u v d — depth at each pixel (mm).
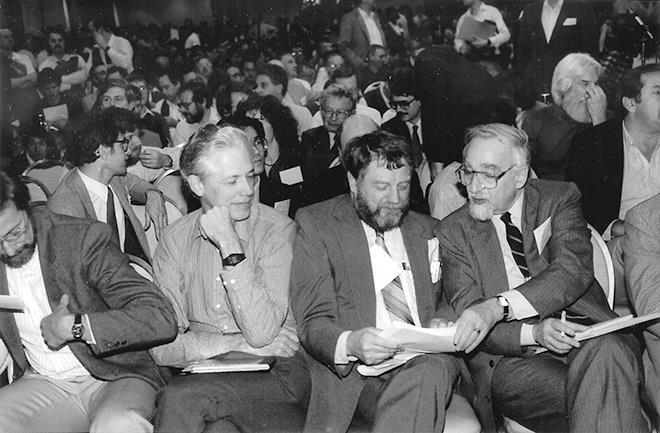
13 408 2770
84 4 6082
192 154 2883
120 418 2652
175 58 6102
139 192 4016
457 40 5820
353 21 6074
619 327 2625
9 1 5859
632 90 4664
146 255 3814
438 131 4680
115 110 3768
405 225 2998
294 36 6227
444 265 3004
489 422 2949
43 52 5906
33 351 2891
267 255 2934
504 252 3035
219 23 6266
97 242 2836
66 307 2713
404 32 6016
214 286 2916
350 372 2830
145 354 2938
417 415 2506
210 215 2816
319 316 2850
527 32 5480
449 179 3975
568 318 3020
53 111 5531
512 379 2895
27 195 2773
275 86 5848
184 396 2633
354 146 2885
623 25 5383
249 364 2686
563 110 5129
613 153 4723
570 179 4816
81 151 3699
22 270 2816
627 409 2590
